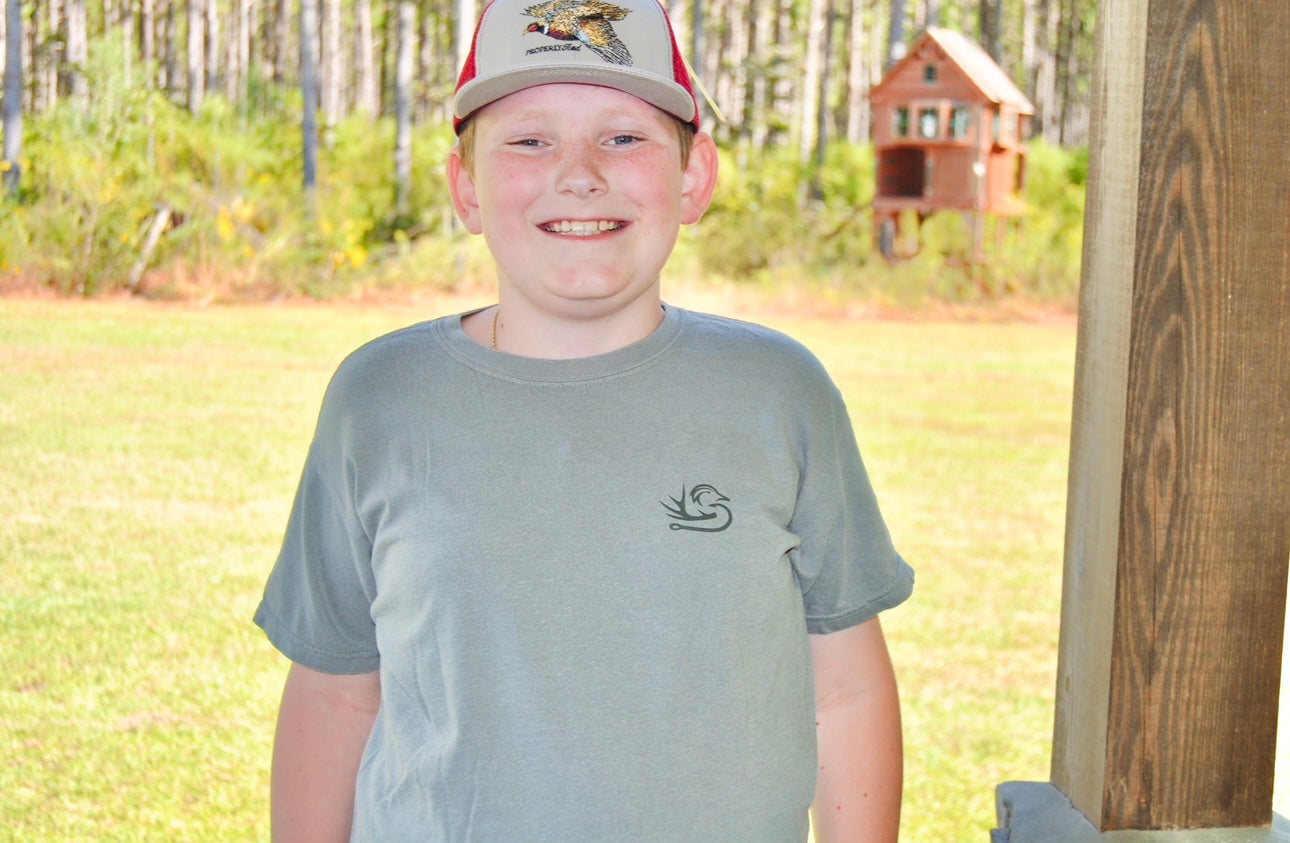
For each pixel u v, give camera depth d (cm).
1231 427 160
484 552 137
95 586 549
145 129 1828
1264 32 154
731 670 138
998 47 3231
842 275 1775
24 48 2462
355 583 150
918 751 413
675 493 139
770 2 3641
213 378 1031
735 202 2055
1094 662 169
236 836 354
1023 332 1521
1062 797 179
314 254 1686
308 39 1991
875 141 1803
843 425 153
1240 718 166
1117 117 160
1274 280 158
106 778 386
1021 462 840
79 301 1442
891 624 531
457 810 136
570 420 140
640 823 135
